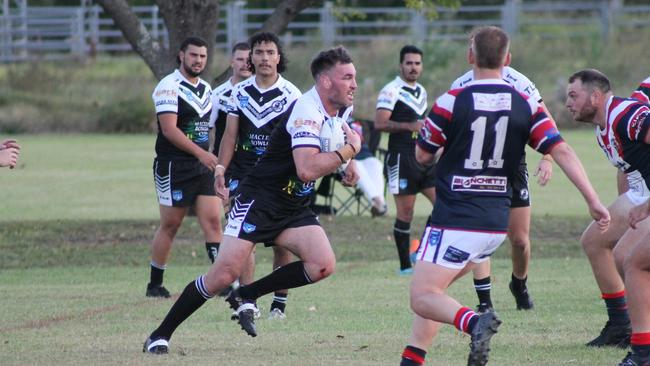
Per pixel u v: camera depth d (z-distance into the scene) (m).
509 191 21.25
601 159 88.88
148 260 46.91
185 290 25.27
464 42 146.75
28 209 64.75
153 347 25.36
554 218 57.69
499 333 28.20
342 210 62.84
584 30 153.00
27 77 132.12
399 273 42.19
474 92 20.81
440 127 20.86
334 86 23.72
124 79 136.38
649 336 22.83
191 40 35.38
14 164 26.47
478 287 31.14
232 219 25.23
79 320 31.03
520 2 164.62
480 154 20.72
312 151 23.52
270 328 29.47
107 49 155.12
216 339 27.66
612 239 25.81
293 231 25.34
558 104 121.25
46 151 101.44
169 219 35.88
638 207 22.75
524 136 20.97
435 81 129.62
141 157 95.94
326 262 24.95
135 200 69.00
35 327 29.80
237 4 147.75
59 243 50.94
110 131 123.06
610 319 26.31
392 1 160.25
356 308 33.16
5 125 121.19
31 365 23.75
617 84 130.38
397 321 30.53
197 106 35.72
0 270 44.19
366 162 59.97
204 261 46.53
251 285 25.50
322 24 147.75
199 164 35.62
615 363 24.16
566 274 41.12
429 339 21.69
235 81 35.69
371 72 133.00
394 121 41.56
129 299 35.53
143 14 156.38
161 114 34.88
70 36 165.62
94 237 52.53
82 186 76.38
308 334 28.36
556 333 28.20
